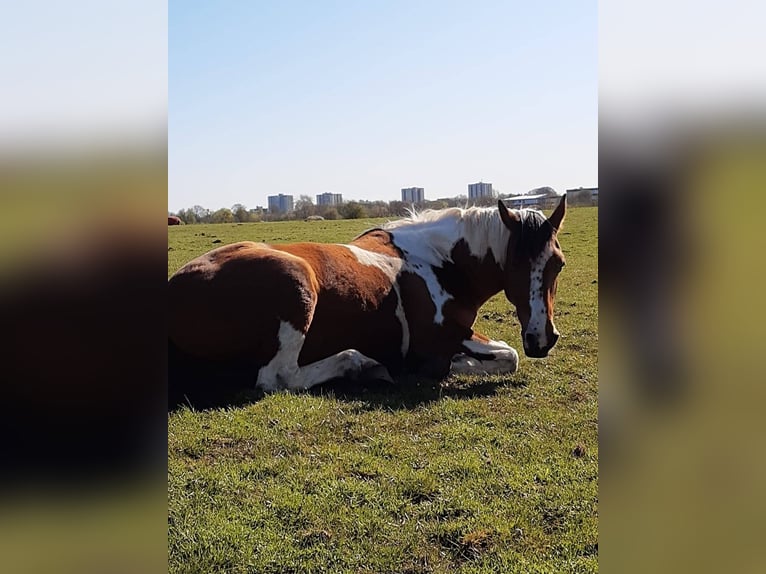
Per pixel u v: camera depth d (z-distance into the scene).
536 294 5.70
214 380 5.54
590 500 3.59
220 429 4.47
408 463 4.07
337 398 5.28
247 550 3.09
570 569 2.98
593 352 7.12
